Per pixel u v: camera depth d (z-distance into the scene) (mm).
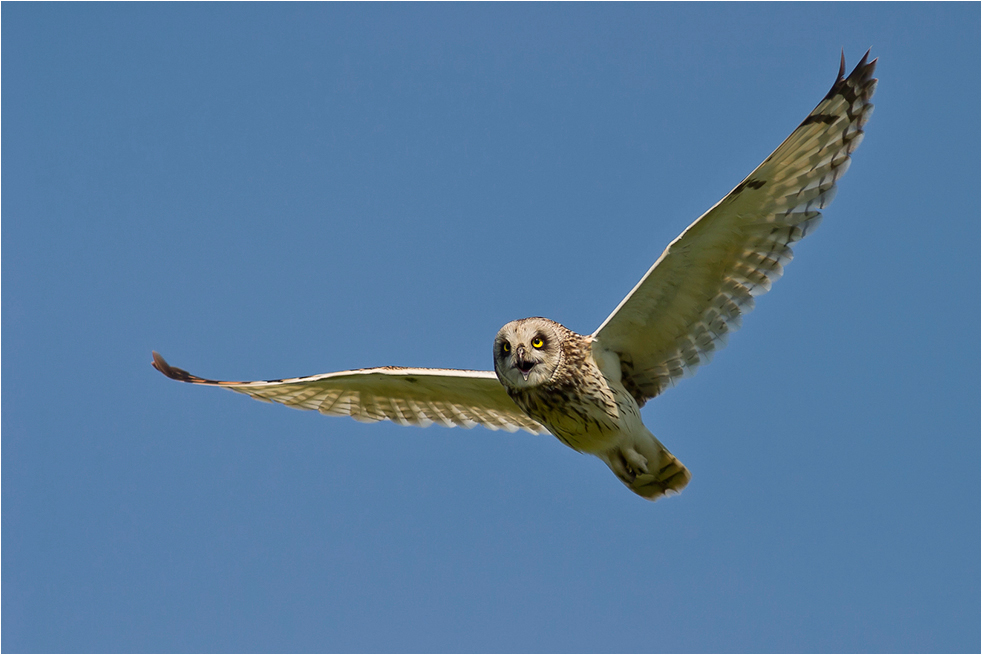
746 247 12922
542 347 13758
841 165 12523
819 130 12352
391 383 16031
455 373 15016
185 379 16625
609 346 13906
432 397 16234
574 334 13906
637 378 14156
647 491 14047
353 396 16609
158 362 16781
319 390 16625
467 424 16312
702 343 13602
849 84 12414
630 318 13531
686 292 13227
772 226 12758
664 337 13750
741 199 12328
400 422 16641
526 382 13852
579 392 13703
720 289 13227
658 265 12703
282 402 16922
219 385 16281
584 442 14156
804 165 12508
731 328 13336
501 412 16047
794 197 12625
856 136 12484
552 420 14125
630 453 13820
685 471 13742
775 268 12906
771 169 12250
